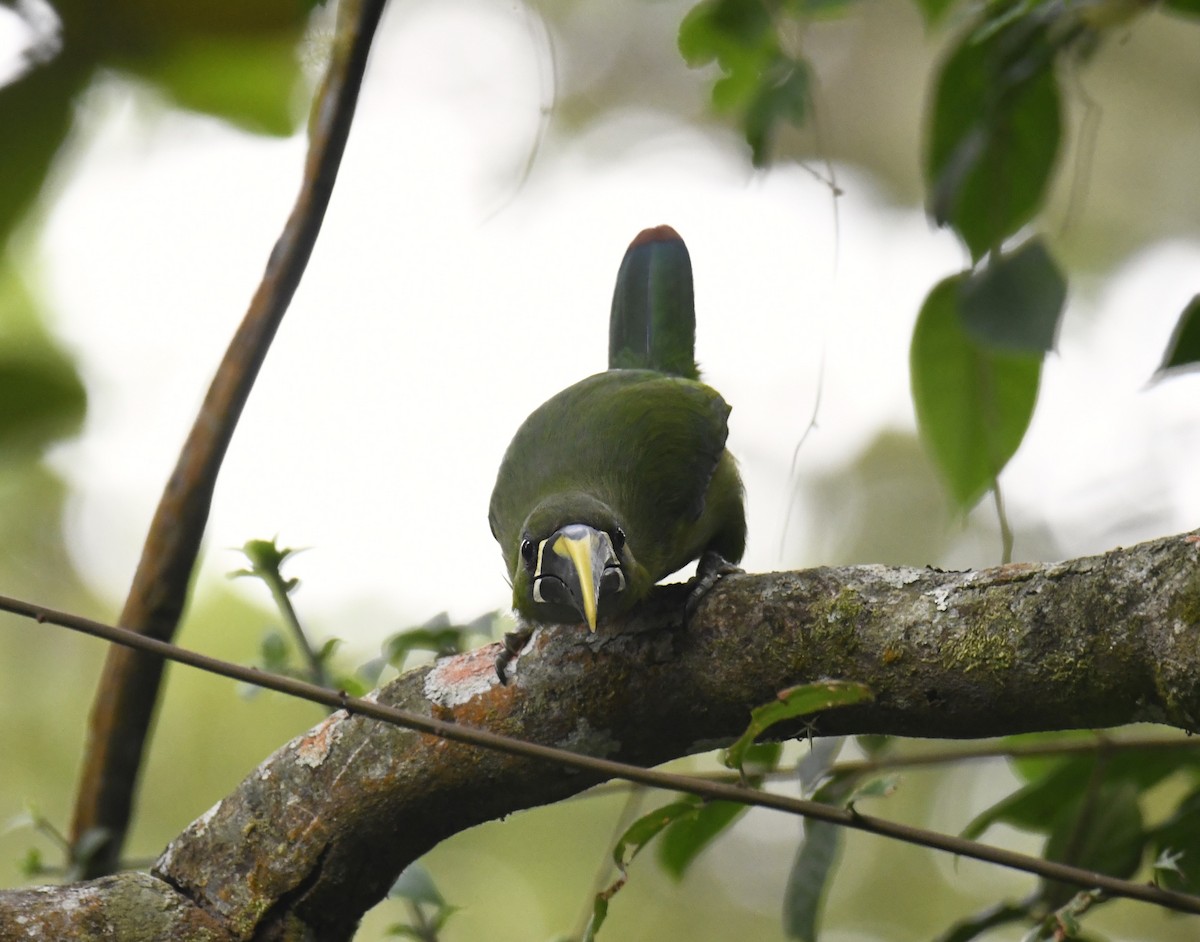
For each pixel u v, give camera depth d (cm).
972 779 1534
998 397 805
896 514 1623
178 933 618
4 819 1351
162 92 436
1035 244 684
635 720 620
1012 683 532
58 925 605
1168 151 1681
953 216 801
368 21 697
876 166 1741
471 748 619
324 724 646
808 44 1759
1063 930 594
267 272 754
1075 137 1683
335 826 627
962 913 1499
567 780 626
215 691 1418
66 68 389
